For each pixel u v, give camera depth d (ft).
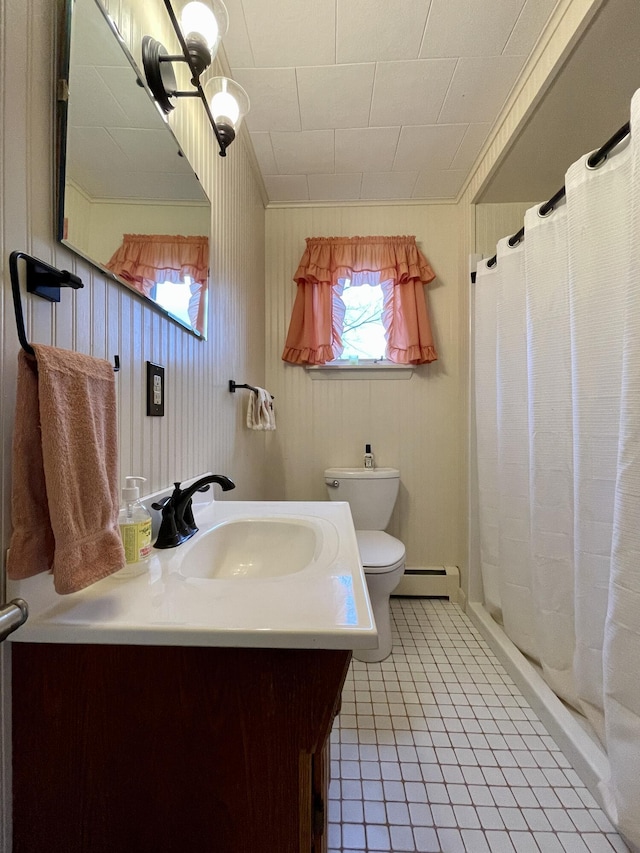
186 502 2.70
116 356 2.37
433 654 5.26
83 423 1.69
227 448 4.66
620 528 2.92
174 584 1.94
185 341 3.43
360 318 7.14
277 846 1.61
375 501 6.51
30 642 1.61
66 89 1.83
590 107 4.33
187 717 1.61
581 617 3.61
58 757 1.64
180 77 3.27
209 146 4.04
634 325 2.83
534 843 2.93
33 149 1.69
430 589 6.90
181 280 3.26
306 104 4.75
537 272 4.33
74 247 1.93
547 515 4.25
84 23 1.97
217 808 1.62
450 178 6.34
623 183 3.24
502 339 5.13
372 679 4.75
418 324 6.74
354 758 3.64
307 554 2.92
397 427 7.14
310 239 6.78
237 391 5.07
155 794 1.63
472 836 2.97
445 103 4.75
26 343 1.53
